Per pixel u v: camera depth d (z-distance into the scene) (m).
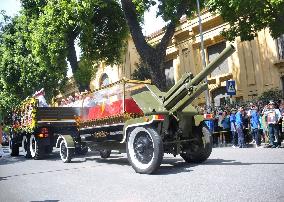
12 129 15.38
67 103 12.53
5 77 28.14
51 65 21.58
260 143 12.77
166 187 5.44
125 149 8.39
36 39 21.30
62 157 10.74
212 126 14.95
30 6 24.08
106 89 9.02
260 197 4.31
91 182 6.46
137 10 17.09
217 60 6.81
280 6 12.09
